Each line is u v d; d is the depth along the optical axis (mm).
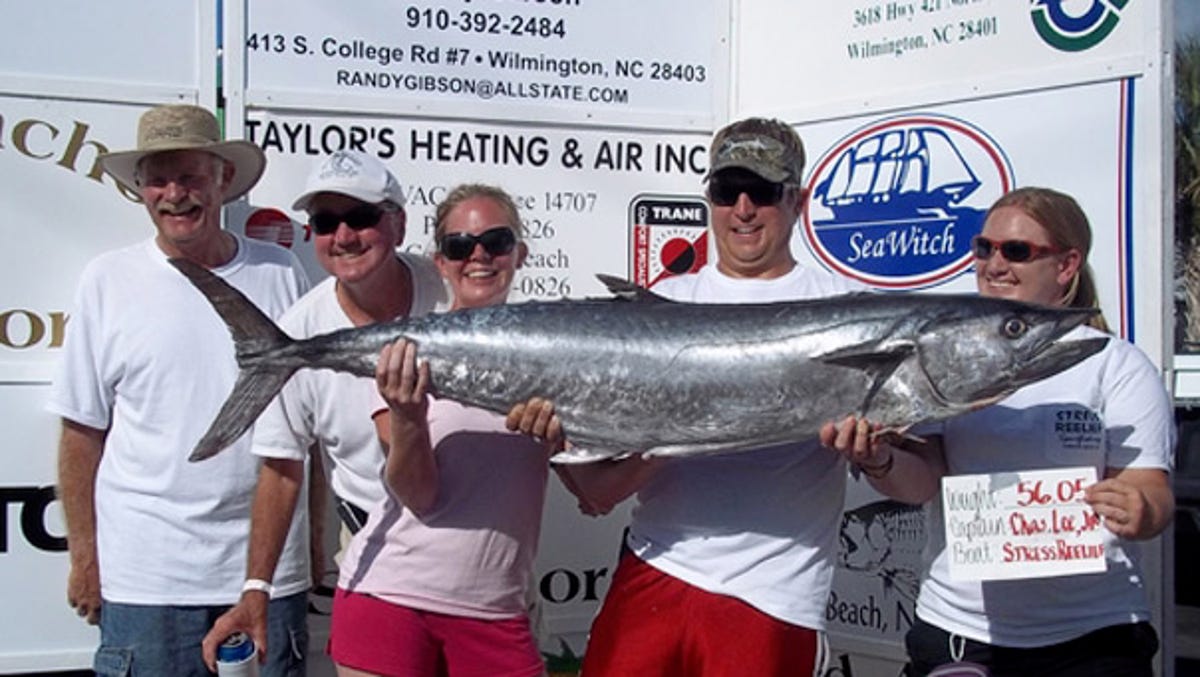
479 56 4203
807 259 4359
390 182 3408
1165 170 3703
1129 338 3752
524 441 3287
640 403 2986
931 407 2867
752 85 4422
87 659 3932
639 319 3020
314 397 3436
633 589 3172
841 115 4254
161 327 3672
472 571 3211
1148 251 3717
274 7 4016
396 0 4113
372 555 3271
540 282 4281
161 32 3934
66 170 3871
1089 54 3814
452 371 3043
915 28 4121
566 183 4305
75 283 3889
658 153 4387
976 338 2820
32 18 3828
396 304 3562
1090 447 3041
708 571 3068
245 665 3379
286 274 3900
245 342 3123
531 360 3018
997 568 2973
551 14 4262
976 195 4004
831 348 2885
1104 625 3041
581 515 4336
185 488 3662
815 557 3094
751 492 3078
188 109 3645
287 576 3748
